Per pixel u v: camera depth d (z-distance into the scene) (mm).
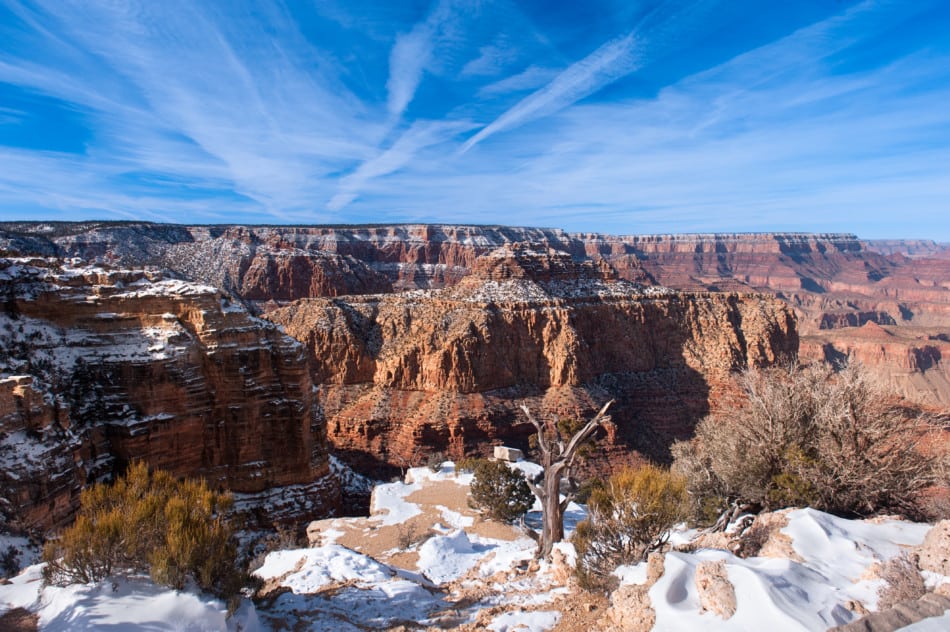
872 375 24000
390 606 18703
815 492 21969
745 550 16359
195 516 15305
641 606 12578
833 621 10945
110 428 34125
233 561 15586
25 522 24484
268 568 25891
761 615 11195
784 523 16469
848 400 22922
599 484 25297
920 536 15836
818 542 15148
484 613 16609
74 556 13695
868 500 21844
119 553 14273
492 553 30375
